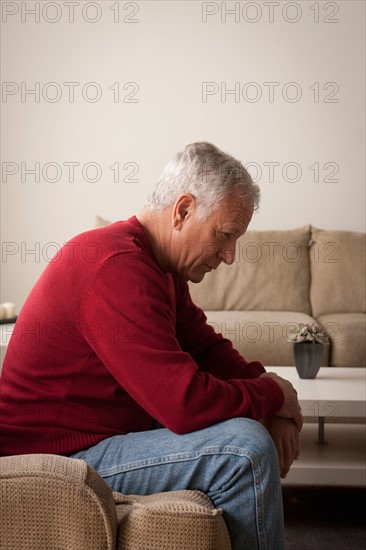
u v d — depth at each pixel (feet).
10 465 4.36
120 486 5.02
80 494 4.28
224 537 4.61
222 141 16.75
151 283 5.11
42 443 5.24
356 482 8.77
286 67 16.61
